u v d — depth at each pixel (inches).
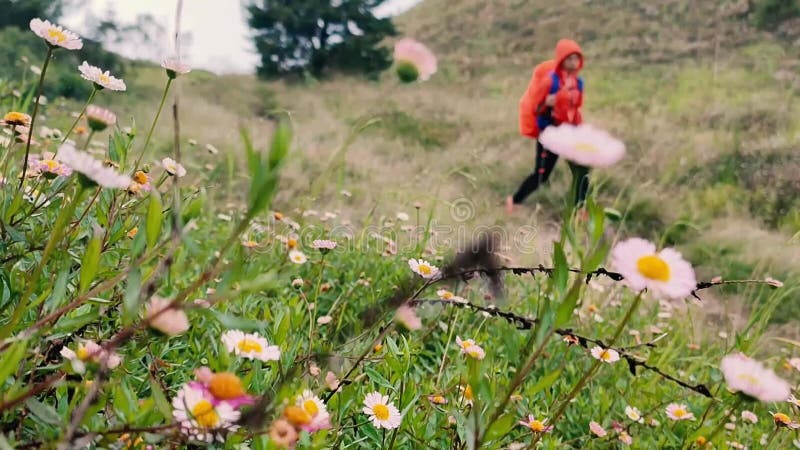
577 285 38.7
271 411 44.1
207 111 458.6
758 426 108.9
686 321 151.6
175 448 44.9
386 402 64.9
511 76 732.7
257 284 35.9
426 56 49.8
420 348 99.8
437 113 549.0
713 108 446.3
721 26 706.2
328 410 63.1
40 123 219.0
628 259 39.9
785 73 533.3
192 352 75.8
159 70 552.1
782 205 295.0
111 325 63.6
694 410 103.7
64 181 66.6
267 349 55.0
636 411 96.8
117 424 43.6
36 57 444.8
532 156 396.2
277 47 816.9
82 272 41.9
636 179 333.1
